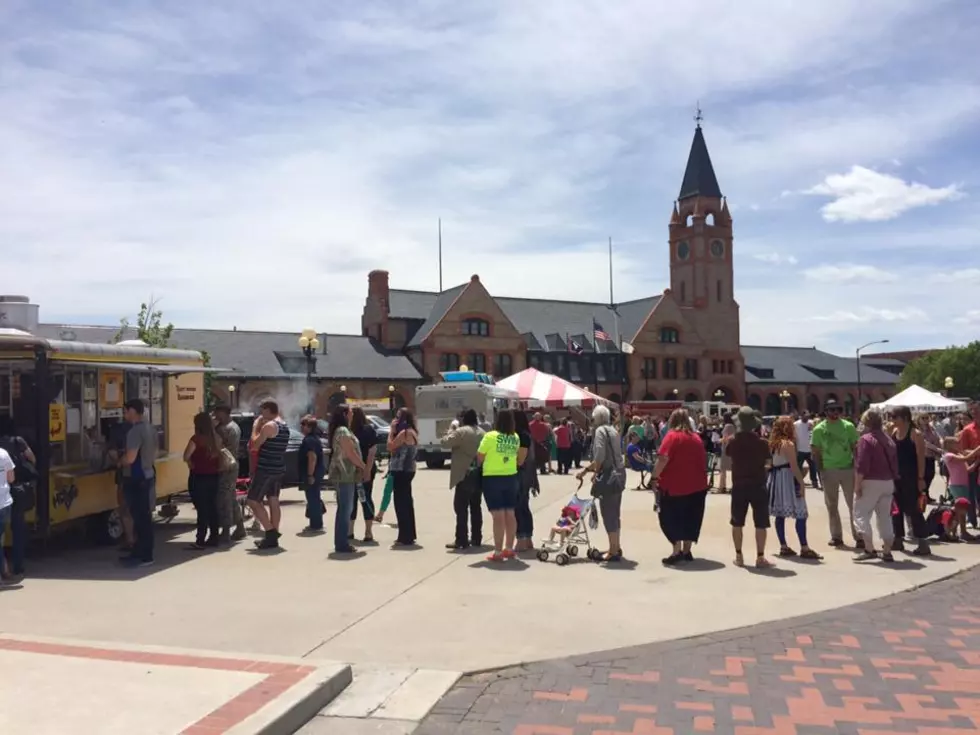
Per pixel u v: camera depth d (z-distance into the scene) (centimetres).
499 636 689
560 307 6906
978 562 1009
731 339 7450
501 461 1027
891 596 831
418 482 2216
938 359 8144
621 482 1023
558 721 509
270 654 630
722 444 1902
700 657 633
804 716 513
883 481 1014
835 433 1117
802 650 650
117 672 552
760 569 969
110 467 1151
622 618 745
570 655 638
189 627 712
